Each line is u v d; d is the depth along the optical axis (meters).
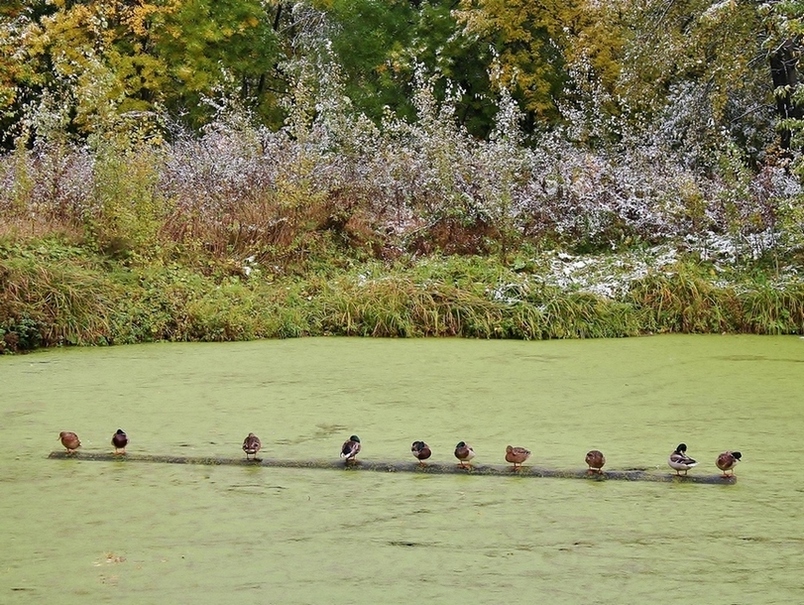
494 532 6.16
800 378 10.80
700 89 20.81
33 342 13.13
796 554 5.79
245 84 29.84
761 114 23.11
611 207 17.42
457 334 14.28
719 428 8.66
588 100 21.73
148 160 16.31
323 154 18.28
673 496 6.84
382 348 12.91
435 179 17.55
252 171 17.59
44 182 16.66
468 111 28.61
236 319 13.98
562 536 6.09
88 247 15.61
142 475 7.37
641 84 21.12
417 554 5.81
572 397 9.89
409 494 6.91
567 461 7.61
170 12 25.83
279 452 7.90
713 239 16.53
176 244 16.14
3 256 14.41
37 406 9.52
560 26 25.70
